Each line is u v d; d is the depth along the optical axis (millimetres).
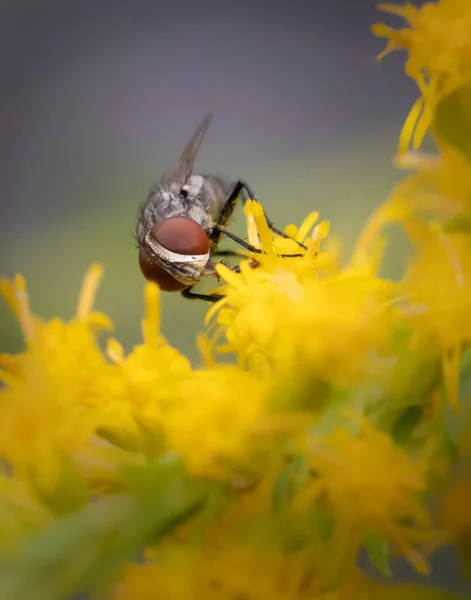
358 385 69
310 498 68
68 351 70
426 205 72
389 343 69
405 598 69
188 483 68
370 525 69
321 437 69
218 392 69
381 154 103
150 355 70
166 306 96
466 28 71
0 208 112
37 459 67
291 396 69
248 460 69
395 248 81
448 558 75
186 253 81
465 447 70
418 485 69
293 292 70
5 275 103
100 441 69
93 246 102
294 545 69
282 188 103
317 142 111
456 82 71
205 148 112
